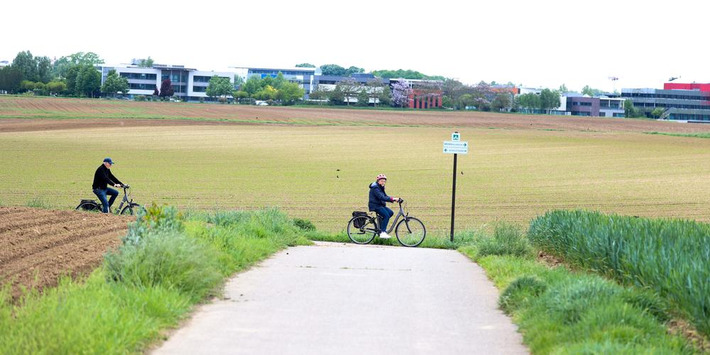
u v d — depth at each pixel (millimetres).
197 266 17250
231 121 186125
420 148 126438
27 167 83375
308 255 26375
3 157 93875
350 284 19656
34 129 144250
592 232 22688
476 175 87562
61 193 61688
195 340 13062
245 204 58219
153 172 82125
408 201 63812
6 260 19375
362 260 25422
